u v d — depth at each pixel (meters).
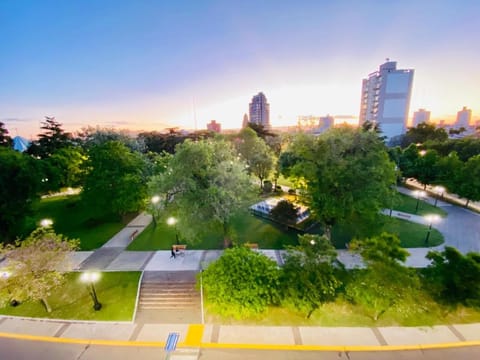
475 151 37.34
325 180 18.48
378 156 18.00
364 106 110.38
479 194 26.11
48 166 29.36
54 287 15.02
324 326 12.75
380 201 17.95
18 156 21.86
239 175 18.14
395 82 94.88
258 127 62.66
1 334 12.52
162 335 12.44
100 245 20.67
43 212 29.12
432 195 33.28
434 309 11.92
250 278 12.26
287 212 23.77
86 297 14.87
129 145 47.66
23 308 14.16
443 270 11.98
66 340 12.16
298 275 12.21
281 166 34.50
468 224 23.56
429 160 33.47
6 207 20.06
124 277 16.27
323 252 12.45
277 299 12.80
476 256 11.88
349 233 22.19
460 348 11.38
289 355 11.19
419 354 11.12
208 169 17.83
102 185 23.67
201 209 16.94
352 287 12.52
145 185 25.30
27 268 12.82
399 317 13.09
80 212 29.02
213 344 11.82
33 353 11.43
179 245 19.28
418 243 19.89
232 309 12.04
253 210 27.05
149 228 24.06
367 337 12.04
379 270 11.64
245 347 11.62
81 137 58.78
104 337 12.34
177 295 14.92
